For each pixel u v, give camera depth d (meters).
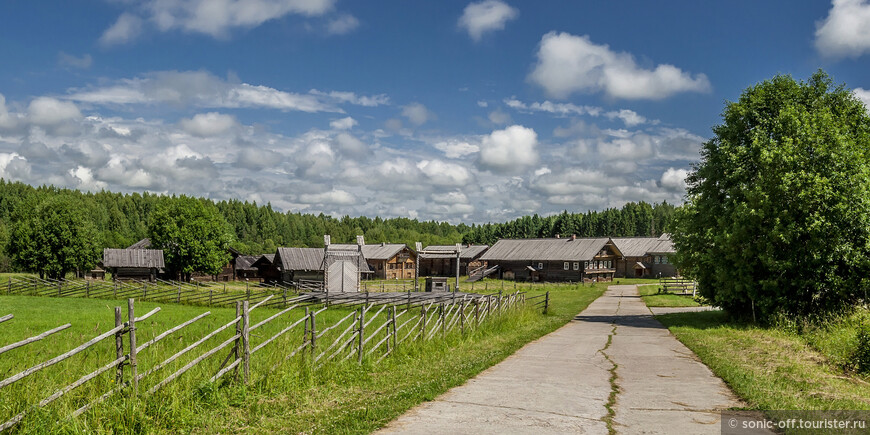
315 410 9.26
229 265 88.62
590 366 14.46
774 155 25.31
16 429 6.98
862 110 29.05
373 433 7.89
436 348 16.59
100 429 7.23
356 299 33.38
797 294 24.23
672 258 34.19
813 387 11.34
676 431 7.99
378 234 194.12
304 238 199.62
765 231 24.88
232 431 8.06
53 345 15.04
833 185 23.78
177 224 79.44
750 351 16.94
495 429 8.02
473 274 96.44
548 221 187.38
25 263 73.44
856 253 22.89
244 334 10.35
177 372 8.98
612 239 105.06
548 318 31.42
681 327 25.73
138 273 76.19
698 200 32.06
